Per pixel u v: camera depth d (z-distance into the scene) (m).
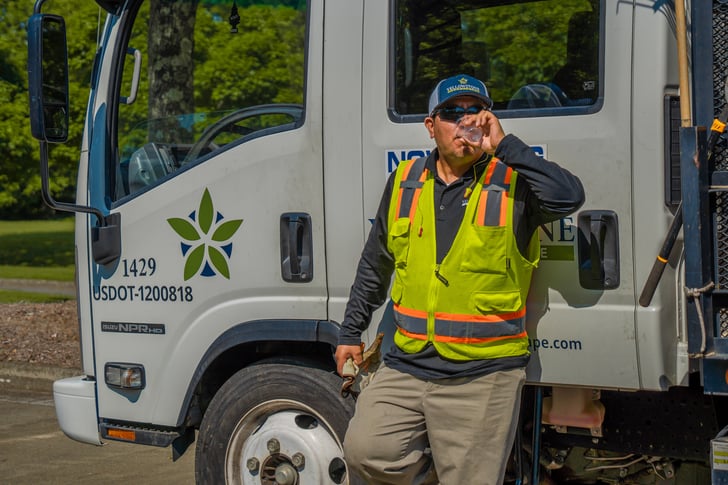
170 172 4.71
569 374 3.73
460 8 4.45
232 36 4.71
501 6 4.53
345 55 4.19
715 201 3.37
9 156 16.44
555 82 3.93
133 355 4.76
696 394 3.83
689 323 3.37
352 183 4.16
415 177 3.73
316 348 4.52
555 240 3.72
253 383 4.47
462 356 3.58
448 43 4.41
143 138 4.88
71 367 9.34
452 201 3.62
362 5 4.17
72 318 12.02
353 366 3.91
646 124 3.56
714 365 3.40
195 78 4.81
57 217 35.78
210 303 4.52
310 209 4.26
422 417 3.72
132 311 4.75
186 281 4.58
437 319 3.60
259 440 4.47
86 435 4.98
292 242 4.29
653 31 3.56
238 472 4.57
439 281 3.59
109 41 4.92
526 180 3.46
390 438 3.70
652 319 3.57
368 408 3.74
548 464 4.19
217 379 4.75
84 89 12.70
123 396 4.80
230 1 4.76
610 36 3.65
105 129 4.87
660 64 3.55
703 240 3.33
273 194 4.34
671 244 3.41
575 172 3.69
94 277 4.89
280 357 4.49
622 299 3.63
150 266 4.68
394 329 4.09
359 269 3.92
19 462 6.79
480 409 3.57
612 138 3.62
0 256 22.22
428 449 3.86
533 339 3.79
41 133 4.34
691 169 3.32
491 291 3.56
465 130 3.52
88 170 4.93
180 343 4.61
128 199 4.75
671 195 3.58
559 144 3.71
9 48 15.28
